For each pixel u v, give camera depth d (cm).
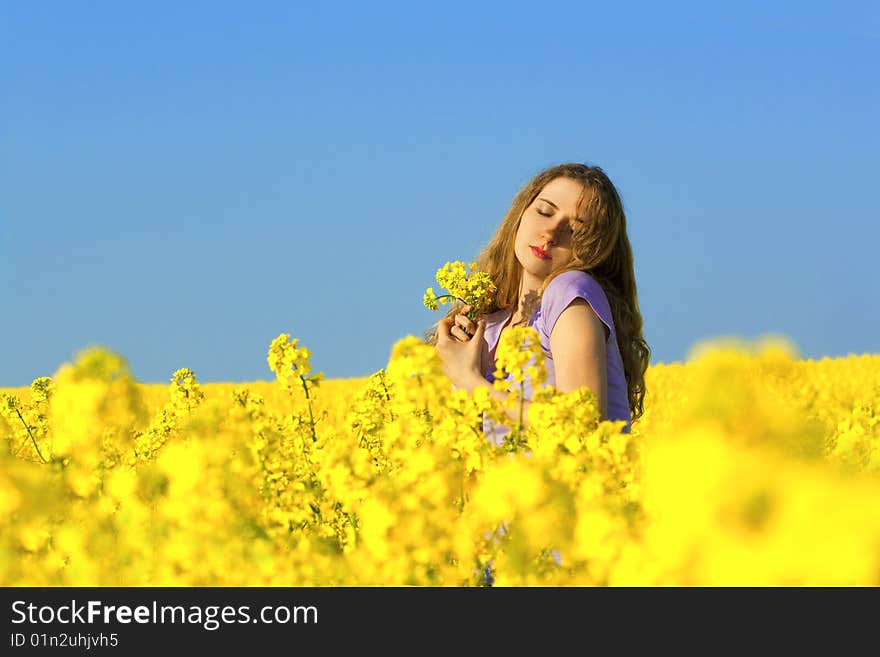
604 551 243
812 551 159
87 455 450
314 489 388
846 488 166
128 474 379
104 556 320
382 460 461
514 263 551
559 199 519
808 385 1073
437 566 292
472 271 564
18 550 332
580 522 249
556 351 469
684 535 176
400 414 388
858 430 501
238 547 309
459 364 495
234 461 366
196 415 485
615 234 517
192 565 306
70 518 347
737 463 177
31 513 338
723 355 252
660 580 190
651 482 185
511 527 274
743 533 171
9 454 459
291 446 440
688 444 183
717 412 239
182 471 328
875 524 159
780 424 243
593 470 323
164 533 320
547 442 337
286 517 362
